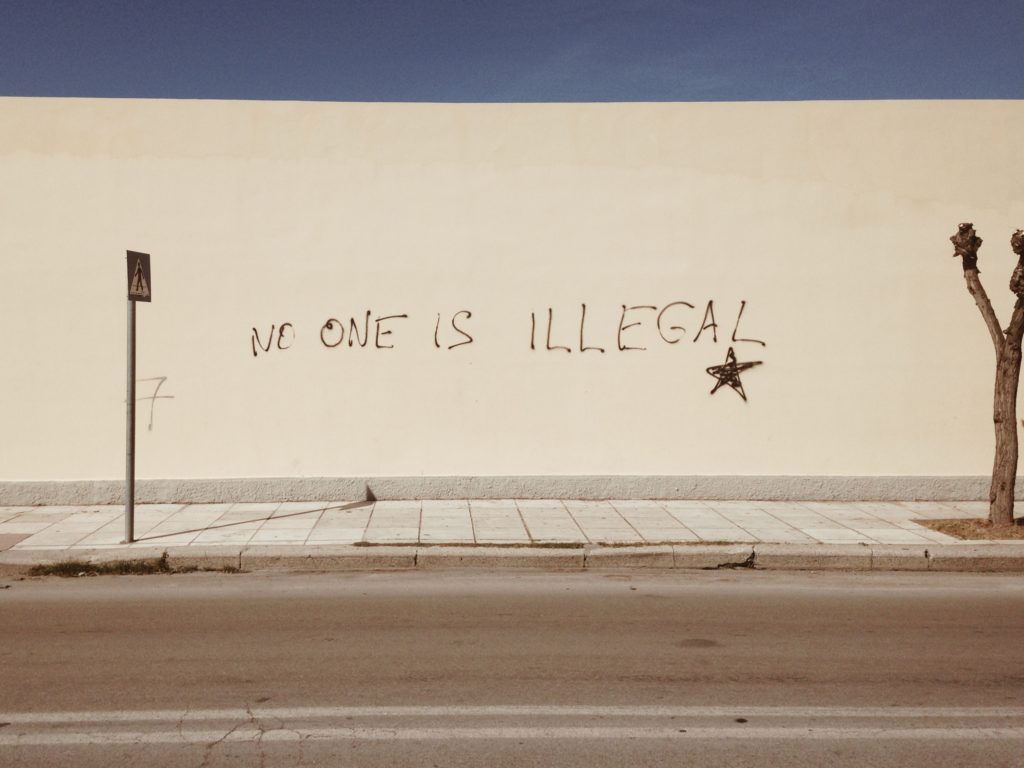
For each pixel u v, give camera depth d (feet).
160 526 32.89
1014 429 32.04
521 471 37.65
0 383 36.52
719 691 18.58
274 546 29.81
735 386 37.68
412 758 15.48
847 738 16.33
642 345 37.60
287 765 15.25
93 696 18.26
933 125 37.35
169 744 16.05
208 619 23.61
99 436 36.81
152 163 36.63
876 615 24.18
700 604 25.23
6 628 22.84
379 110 36.99
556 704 17.87
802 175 37.40
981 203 37.40
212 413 37.04
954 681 19.19
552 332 37.50
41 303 36.50
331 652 20.95
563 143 37.24
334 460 37.40
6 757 15.52
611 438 37.73
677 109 37.27
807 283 37.52
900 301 37.55
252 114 36.76
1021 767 15.17
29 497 36.40
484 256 37.37
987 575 28.84
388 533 31.73
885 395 37.70
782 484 37.50
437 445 37.52
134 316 30.45
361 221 37.14
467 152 37.17
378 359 37.35
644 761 15.39
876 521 33.73
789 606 25.07
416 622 23.38
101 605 25.03
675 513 35.06
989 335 37.63
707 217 37.42
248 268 36.99
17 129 36.19
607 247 37.40
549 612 24.35
